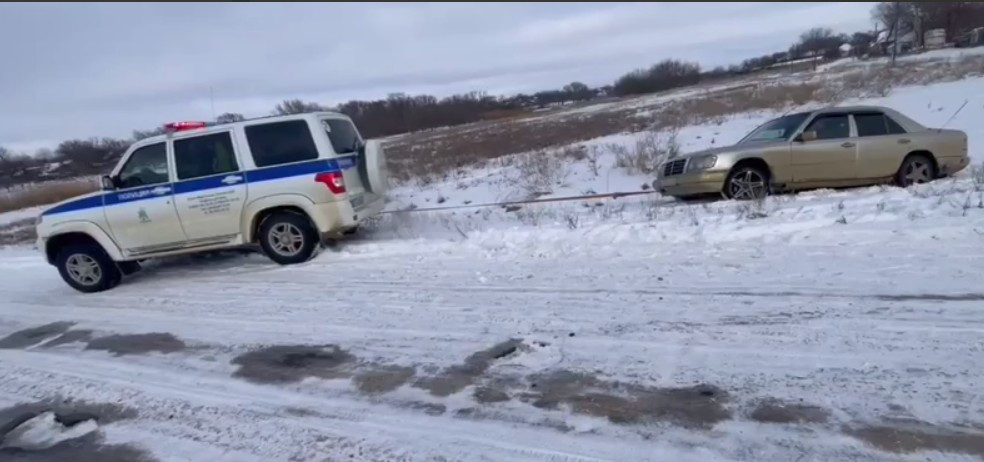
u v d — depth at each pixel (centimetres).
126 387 438
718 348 406
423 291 601
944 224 610
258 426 368
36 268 992
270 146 761
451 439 336
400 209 1193
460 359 430
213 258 883
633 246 684
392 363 436
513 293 565
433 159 2098
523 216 968
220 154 764
